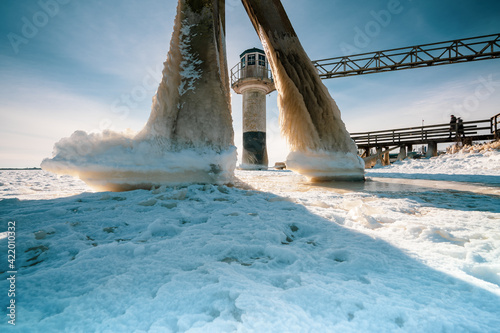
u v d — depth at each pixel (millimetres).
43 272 1352
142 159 4691
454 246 1729
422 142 17969
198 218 2613
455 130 17000
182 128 5043
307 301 1072
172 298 1100
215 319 952
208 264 1445
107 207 3088
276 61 7586
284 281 1293
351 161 7367
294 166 7473
